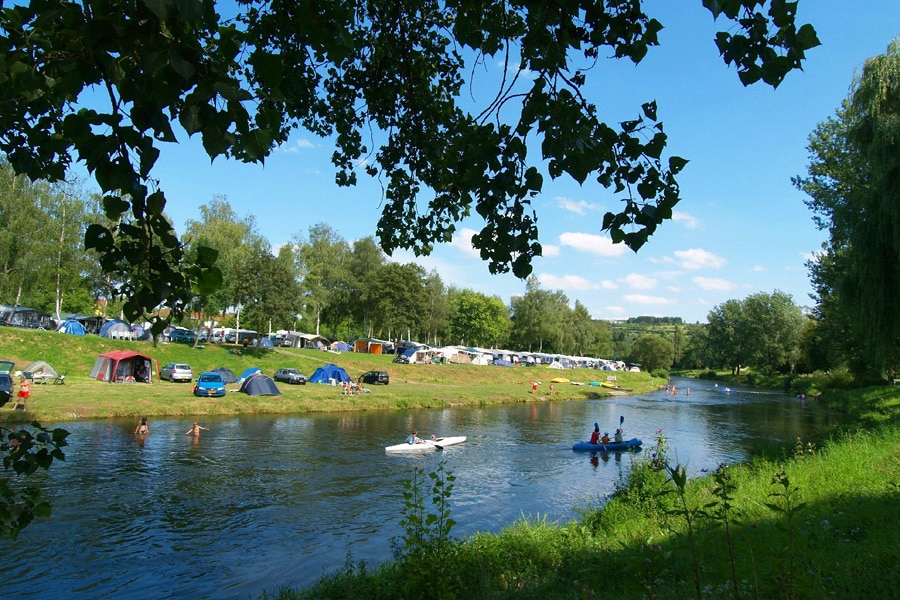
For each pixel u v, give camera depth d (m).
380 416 36.94
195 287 2.69
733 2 2.59
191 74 1.99
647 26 3.30
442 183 6.12
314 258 81.81
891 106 23.20
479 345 110.88
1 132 3.51
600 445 26.56
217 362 51.47
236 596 10.33
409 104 6.33
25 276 47.47
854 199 25.16
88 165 2.28
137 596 10.25
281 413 35.56
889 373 44.50
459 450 26.05
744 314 101.31
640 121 3.39
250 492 17.16
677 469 4.41
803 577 4.22
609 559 7.83
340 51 2.53
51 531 13.10
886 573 5.31
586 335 126.19
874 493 8.77
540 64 3.46
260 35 5.16
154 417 30.33
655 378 104.44
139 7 2.00
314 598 8.67
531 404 51.56
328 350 73.75
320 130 6.87
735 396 67.75
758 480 11.83
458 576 7.55
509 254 3.92
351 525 14.46
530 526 11.98
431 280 104.12
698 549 7.16
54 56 2.51
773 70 2.77
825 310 45.69
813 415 43.88
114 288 2.66
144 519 14.29
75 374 41.47
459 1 3.96
